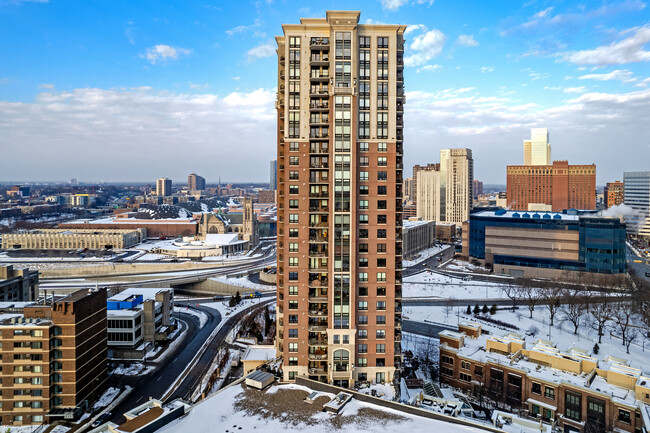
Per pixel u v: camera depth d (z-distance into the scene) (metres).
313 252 91.50
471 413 89.19
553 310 169.38
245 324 167.38
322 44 89.88
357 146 89.94
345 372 89.50
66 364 98.38
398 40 92.75
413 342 142.75
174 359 135.75
